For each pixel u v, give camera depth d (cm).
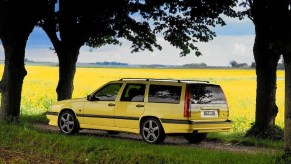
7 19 1791
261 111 1706
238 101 3647
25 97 3097
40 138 1209
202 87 1402
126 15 2055
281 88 5825
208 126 1387
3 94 1850
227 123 1450
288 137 1039
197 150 1141
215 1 1841
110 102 1510
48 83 4794
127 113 1461
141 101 1437
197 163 952
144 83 1452
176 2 1991
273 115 1712
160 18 2169
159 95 1406
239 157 1030
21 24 1802
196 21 2081
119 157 1014
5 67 1858
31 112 2334
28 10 1777
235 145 1503
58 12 2055
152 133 1400
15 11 1775
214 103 1423
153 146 1187
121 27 2106
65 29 2097
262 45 1712
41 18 1903
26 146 1173
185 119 1345
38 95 3278
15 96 1845
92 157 1041
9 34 1811
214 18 1911
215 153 1084
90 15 2002
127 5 2019
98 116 1534
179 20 2162
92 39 2398
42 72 7300
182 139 1622
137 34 2300
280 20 1323
